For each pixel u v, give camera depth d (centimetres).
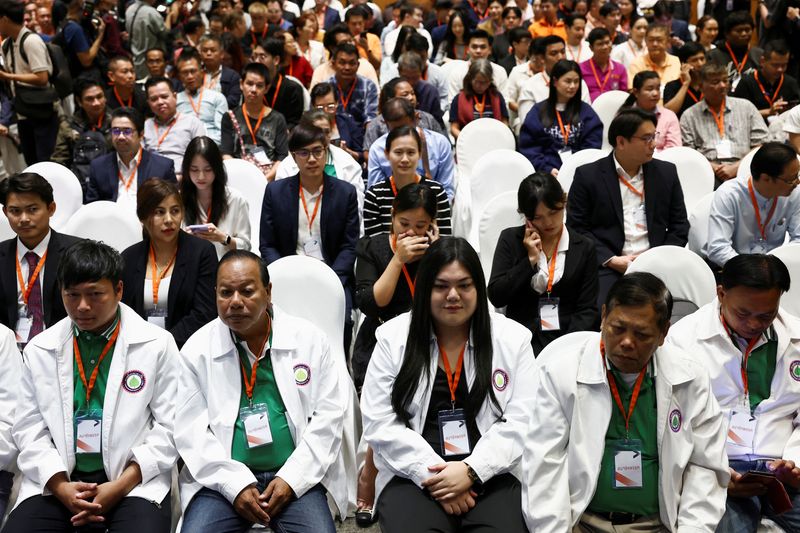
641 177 422
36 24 843
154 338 266
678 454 232
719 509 232
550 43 667
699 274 344
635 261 348
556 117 575
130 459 260
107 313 259
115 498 251
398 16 916
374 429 258
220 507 250
